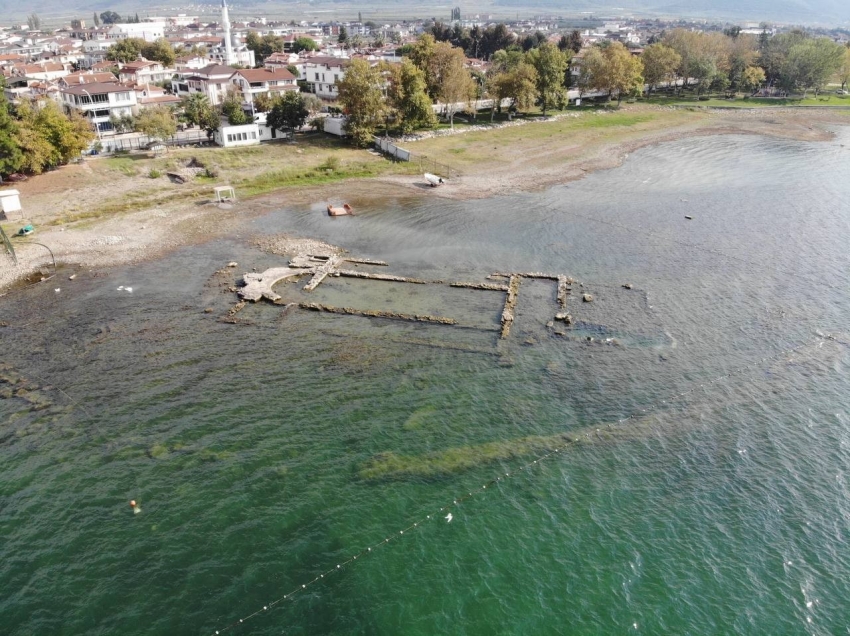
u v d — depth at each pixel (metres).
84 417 43.72
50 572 32.06
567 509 36.72
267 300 60.81
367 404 45.50
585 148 121.69
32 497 36.66
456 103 141.38
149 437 41.78
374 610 30.69
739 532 35.12
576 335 55.09
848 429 43.31
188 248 73.38
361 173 103.31
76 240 74.25
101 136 117.62
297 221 82.50
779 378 49.16
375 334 55.12
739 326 56.91
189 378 48.38
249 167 102.56
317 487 37.81
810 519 35.91
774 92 184.75
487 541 34.59
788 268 69.19
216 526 35.00
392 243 75.69
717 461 40.41
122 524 34.97
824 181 101.88
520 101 136.62
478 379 48.72
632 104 165.00
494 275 66.94
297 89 149.12
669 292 63.34
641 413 44.91
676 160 115.56
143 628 29.41
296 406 45.12
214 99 142.75
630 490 38.06
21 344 52.75
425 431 42.69
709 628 29.89
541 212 86.81
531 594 31.61
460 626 29.97
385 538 34.62
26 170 92.31
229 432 42.34
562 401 46.19
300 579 32.12
